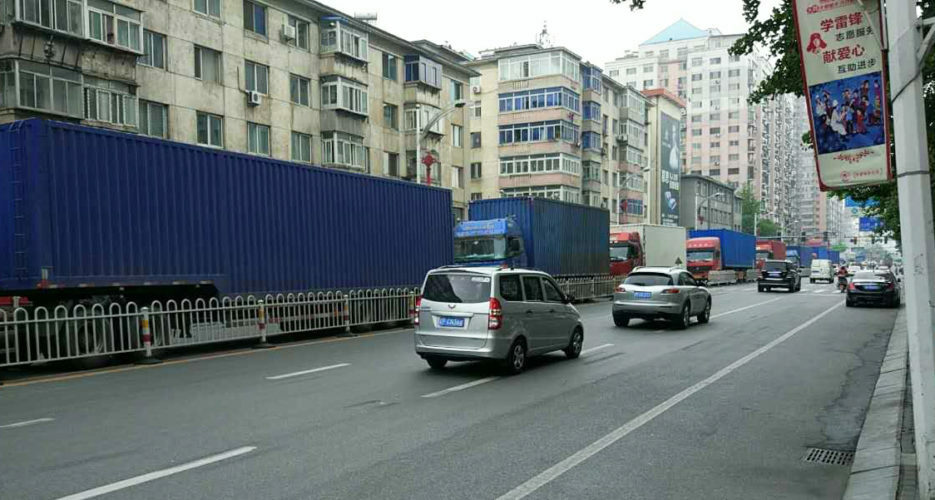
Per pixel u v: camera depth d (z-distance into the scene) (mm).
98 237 11742
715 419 7590
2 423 7223
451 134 45281
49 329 10914
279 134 31344
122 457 5934
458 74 45938
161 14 26109
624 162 66375
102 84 23172
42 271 10867
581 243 29922
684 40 139250
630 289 17875
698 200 89250
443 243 21125
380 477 5422
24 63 20891
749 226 104562
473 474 5527
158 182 12828
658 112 75750
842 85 5453
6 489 5090
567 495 5066
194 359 12250
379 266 18375
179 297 13844
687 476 5566
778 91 13227
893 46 4875
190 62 27281
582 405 8242
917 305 4730
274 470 5586
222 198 14102
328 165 33688
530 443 6492
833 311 24125
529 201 25125
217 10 28531
